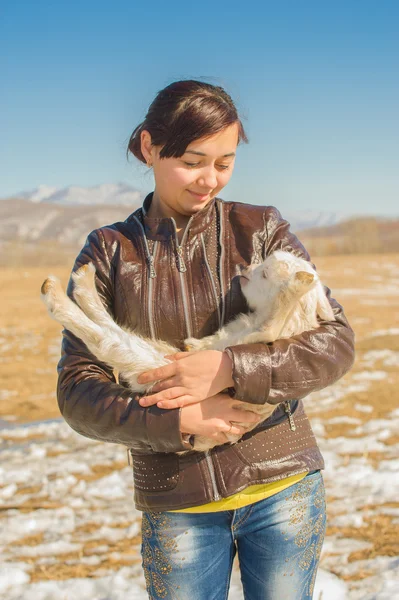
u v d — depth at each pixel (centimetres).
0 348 1658
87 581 459
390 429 805
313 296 264
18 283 3334
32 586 457
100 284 262
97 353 253
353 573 448
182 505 238
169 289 254
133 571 475
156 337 255
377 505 566
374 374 1147
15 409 1052
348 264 4034
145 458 247
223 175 254
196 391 229
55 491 651
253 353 229
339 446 739
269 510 240
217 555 244
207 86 248
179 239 262
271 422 247
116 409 233
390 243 8225
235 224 269
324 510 254
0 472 719
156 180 262
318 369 237
